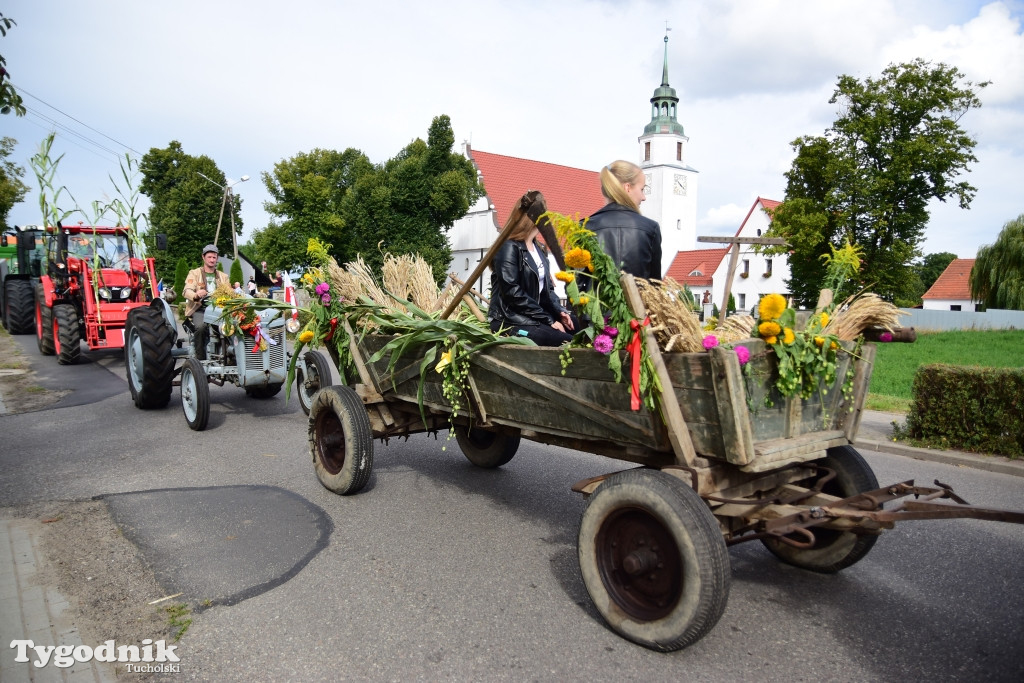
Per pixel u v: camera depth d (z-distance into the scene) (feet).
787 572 12.44
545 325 13.71
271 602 11.07
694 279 182.39
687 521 8.87
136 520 14.62
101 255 40.60
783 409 9.91
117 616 10.59
